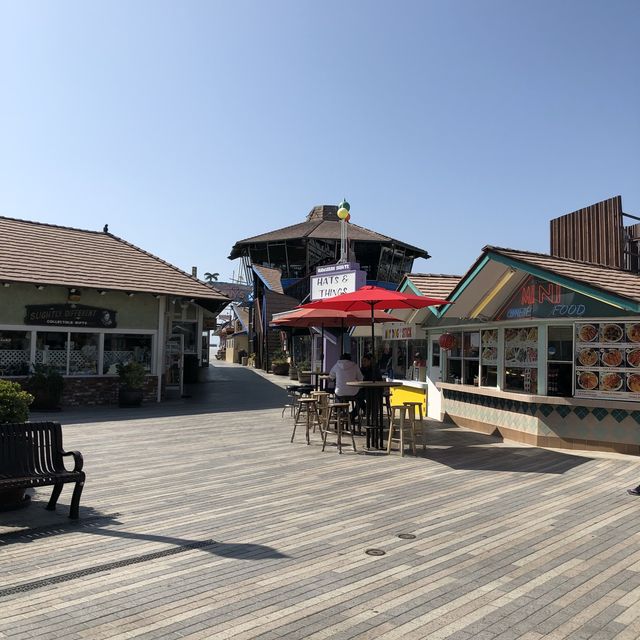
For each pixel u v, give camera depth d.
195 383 28.31
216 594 4.61
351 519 6.62
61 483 6.55
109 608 4.36
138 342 20.25
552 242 15.20
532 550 5.64
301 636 3.96
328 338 20.47
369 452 10.84
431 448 11.27
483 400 13.27
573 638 3.97
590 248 14.03
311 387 16.25
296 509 7.03
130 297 19.98
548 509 7.05
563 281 10.30
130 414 16.81
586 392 10.72
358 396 12.72
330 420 12.59
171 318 22.77
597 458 10.17
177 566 5.19
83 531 6.18
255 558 5.39
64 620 4.15
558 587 4.80
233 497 7.58
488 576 5.01
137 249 22.95
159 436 12.76
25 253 18.92
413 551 5.60
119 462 9.88
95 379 19.08
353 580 4.90
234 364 49.16
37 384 17.08
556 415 11.18
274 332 40.81
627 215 13.46
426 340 16.33
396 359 17.97
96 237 22.55
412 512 6.91
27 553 5.50
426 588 4.75
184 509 7.02
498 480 8.56
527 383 11.73
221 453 10.72
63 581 4.85
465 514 6.83
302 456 10.45
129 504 7.24
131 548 5.65
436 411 15.55
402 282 16.02
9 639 3.87
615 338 10.45
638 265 13.34
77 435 12.85
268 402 20.55
